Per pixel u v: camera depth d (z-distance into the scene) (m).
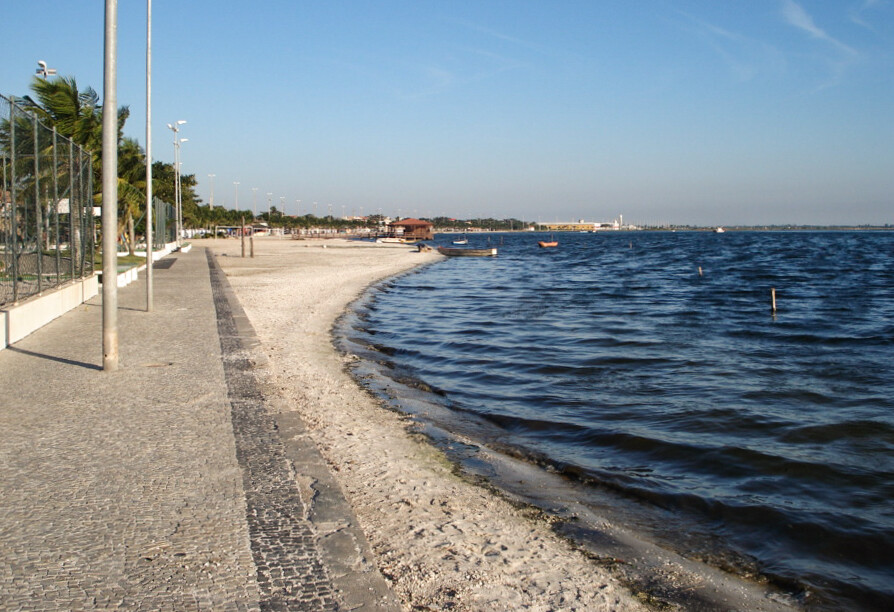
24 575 4.33
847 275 47.72
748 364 15.04
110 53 10.06
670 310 26.02
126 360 11.30
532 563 5.36
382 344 17.27
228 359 11.54
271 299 24.89
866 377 13.73
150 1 17.95
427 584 4.85
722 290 35.66
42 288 15.17
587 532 6.23
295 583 4.37
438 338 18.47
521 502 6.85
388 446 8.34
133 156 39.34
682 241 159.50
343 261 56.12
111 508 5.42
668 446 9.03
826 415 10.77
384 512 6.20
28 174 13.72
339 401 10.55
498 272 52.06
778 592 5.37
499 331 19.92
